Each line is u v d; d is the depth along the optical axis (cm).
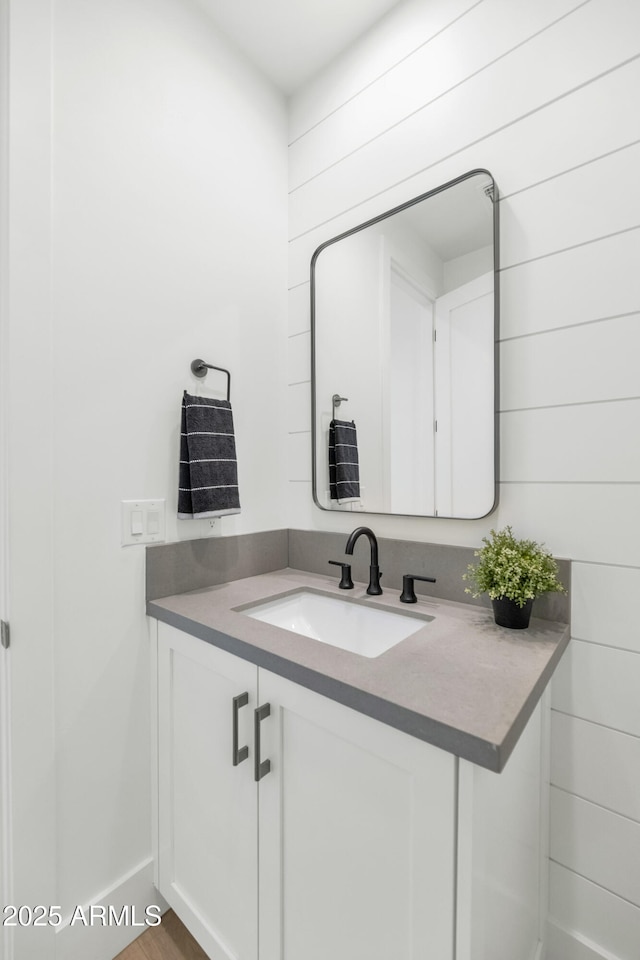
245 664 92
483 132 114
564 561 101
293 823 84
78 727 107
